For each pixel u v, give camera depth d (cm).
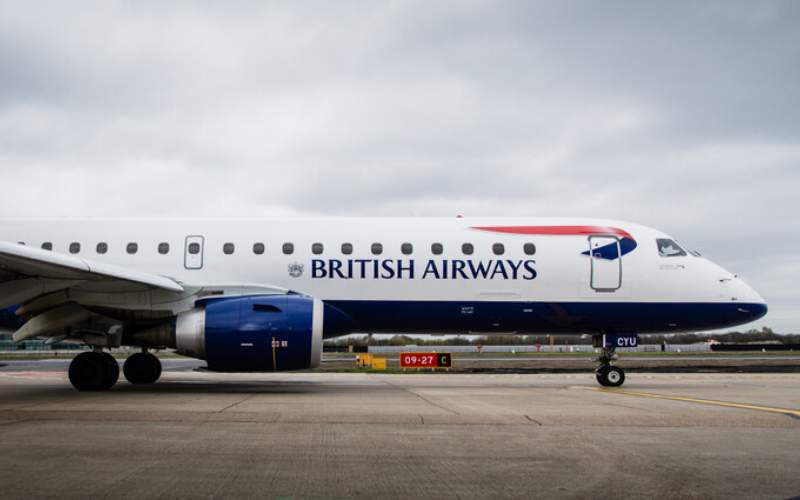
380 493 395
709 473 450
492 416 744
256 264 1283
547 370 2362
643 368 2488
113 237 1296
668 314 1350
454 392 1189
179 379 1645
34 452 505
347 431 622
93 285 1093
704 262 1380
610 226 1377
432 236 1328
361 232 1321
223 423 668
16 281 1034
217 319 1113
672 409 848
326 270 1288
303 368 1127
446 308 1303
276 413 756
